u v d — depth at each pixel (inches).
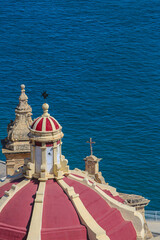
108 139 7514.8
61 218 2237.9
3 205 2290.8
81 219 2249.0
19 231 2193.7
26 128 3939.5
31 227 2174.0
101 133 7716.5
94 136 7603.4
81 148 7160.4
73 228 2213.3
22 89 3969.0
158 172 6628.9
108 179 6446.9
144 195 6146.7
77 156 6953.7
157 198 6082.7
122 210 2395.4
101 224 2290.8
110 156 6978.4
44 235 2180.1
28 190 2346.2
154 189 6264.8
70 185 2397.9
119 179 6456.7
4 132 7652.6
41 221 2213.3
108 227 2298.2
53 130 2341.3
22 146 3924.7
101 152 7081.7
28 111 3954.2
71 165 6707.7
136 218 2373.3
